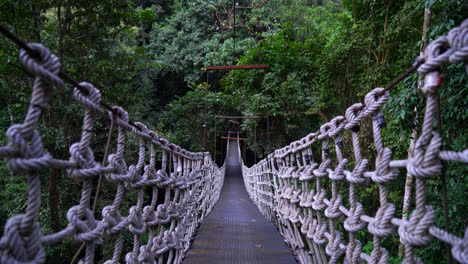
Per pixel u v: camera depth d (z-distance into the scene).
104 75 6.14
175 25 19.52
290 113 7.50
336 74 5.80
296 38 8.62
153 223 1.75
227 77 9.12
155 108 17.03
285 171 3.27
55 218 4.96
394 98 2.78
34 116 0.75
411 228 0.90
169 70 18.38
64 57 5.75
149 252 1.76
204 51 17.61
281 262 2.55
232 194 12.16
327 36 7.34
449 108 2.21
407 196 2.62
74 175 0.94
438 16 2.44
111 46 9.59
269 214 4.92
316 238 1.93
